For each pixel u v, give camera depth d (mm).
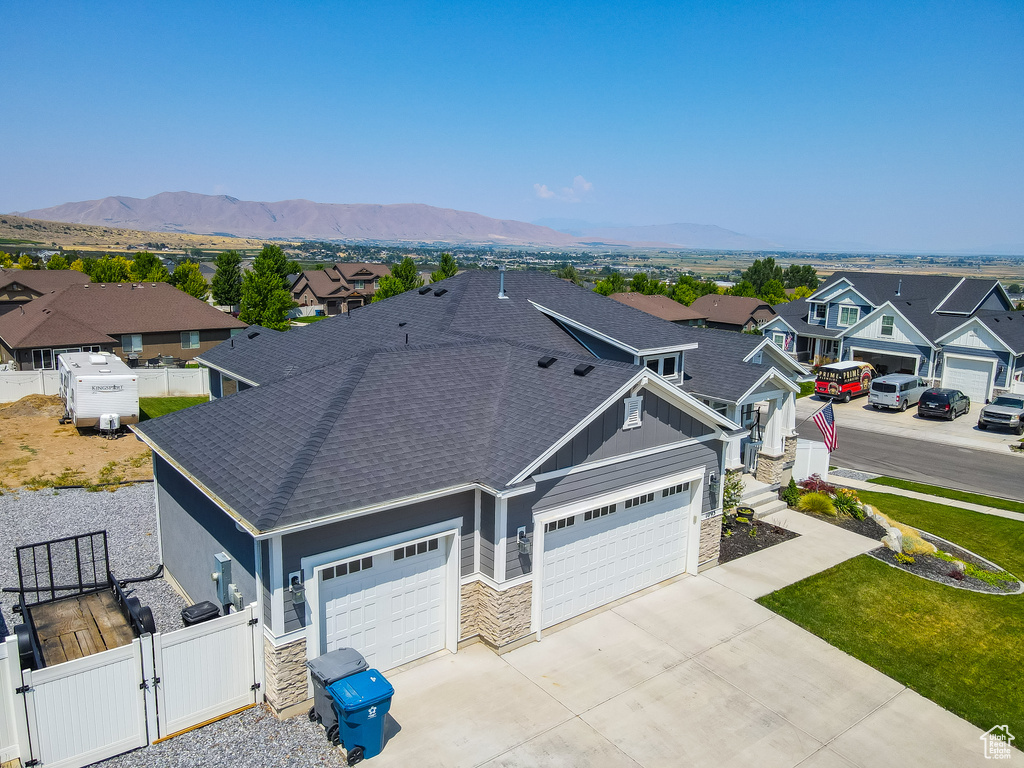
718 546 15992
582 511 12758
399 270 76312
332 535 10102
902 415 33812
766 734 10180
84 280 57812
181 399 32688
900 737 10242
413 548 11406
